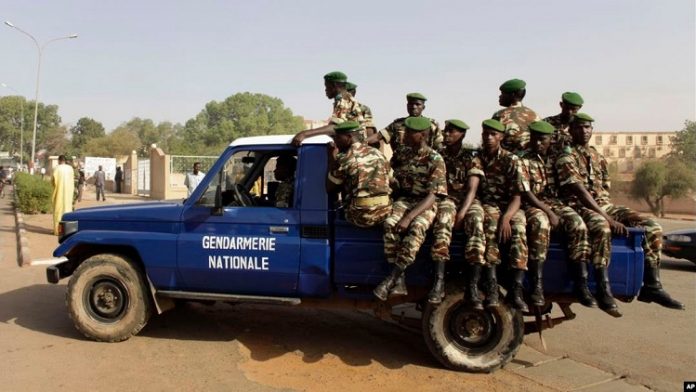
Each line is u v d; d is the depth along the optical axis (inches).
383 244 183.8
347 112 221.6
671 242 405.4
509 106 214.7
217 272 196.9
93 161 1604.3
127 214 207.2
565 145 197.3
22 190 684.1
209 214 197.9
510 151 201.6
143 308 205.3
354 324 239.3
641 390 171.3
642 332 236.7
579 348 214.1
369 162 180.2
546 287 179.5
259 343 211.2
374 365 189.8
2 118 4397.1
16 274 328.5
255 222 193.3
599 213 179.3
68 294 207.2
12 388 164.2
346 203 183.3
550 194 193.5
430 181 181.5
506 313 181.2
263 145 200.4
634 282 173.9
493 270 176.2
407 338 220.8
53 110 4596.5
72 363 185.8
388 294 174.4
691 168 1509.6
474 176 184.4
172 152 2028.8
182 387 167.2
